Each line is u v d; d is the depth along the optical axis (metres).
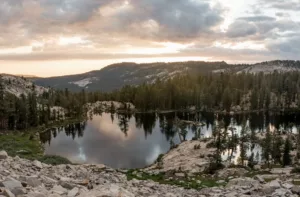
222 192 16.08
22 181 10.59
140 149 97.81
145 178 31.69
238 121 156.62
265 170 53.78
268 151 72.00
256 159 77.12
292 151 77.00
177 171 53.12
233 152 85.00
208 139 86.81
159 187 19.06
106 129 140.25
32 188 9.98
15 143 83.38
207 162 60.03
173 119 165.75
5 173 11.69
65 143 105.62
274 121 156.88
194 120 160.88
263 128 136.50
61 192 10.37
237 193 14.79
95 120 171.12
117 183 17.16
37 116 138.75
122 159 83.69
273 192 13.77
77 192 10.74
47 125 141.12
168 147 101.12
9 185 9.32
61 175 15.88
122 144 106.12
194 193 17.20
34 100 142.12
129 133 129.62
